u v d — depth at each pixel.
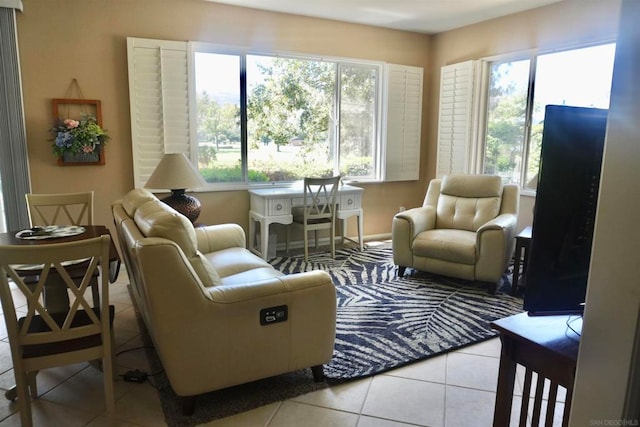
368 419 1.97
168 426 1.91
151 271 1.79
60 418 1.97
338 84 5.13
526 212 4.61
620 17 0.86
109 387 1.90
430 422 1.95
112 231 4.14
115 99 4.02
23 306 3.24
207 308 1.91
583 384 0.98
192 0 4.18
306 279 2.13
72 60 3.81
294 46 4.73
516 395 2.16
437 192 4.44
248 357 2.03
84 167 3.98
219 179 4.62
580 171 1.15
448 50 5.39
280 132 4.88
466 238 3.71
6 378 2.28
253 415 1.99
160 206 2.27
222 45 4.37
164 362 1.90
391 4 4.31
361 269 4.24
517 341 1.30
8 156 3.65
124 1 3.93
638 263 0.85
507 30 4.66
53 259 1.72
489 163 5.08
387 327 2.92
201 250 3.22
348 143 5.33
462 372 2.38
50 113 3.80
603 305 0.92
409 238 3.88
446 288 3.70
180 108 4.22
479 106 5.03
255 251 4.73
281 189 4.74
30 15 3.63
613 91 0.88
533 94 4.50
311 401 2.10
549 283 1.19
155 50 4.04
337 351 2.58
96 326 1.85
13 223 3.73
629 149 0.85
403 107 5.48
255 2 4.27
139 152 4.11
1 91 3.56
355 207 4.85
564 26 4.12
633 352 0.87
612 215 0.89
